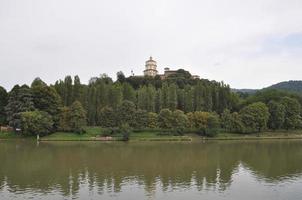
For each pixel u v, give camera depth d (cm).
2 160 8175
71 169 7062
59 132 13812
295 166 7469
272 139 14012
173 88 16838
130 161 8056
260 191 5344
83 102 15600
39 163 7769
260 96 18800
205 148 10644
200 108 16950
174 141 13025
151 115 14325
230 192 5284
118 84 18700
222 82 18825
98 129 14250
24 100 13725
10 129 13862
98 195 5106
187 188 5506
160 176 6384
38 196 5050
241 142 12731
